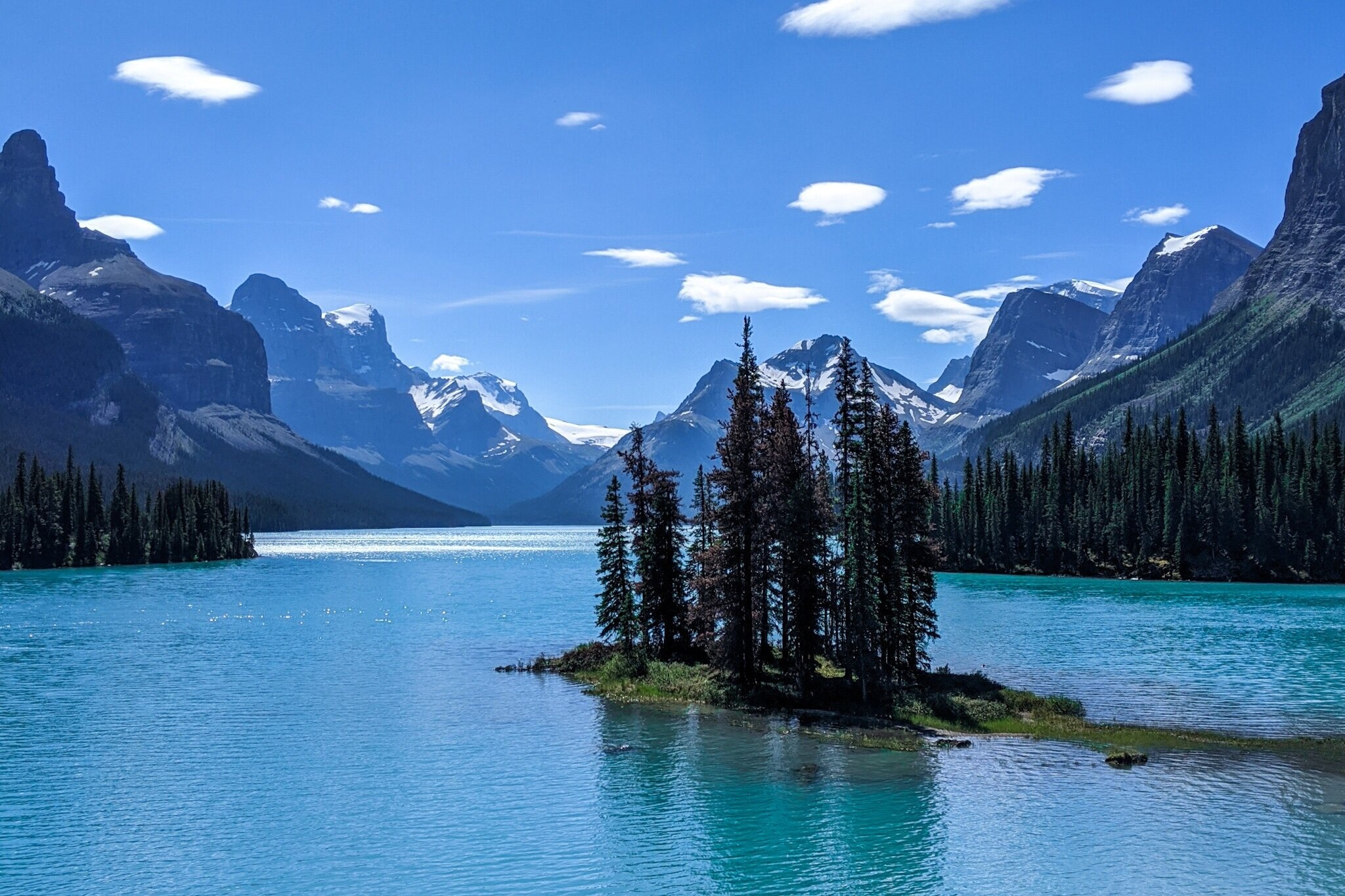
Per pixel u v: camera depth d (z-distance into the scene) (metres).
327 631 115.69
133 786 53.12
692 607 80.31
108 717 68.88
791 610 73.38
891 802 49.66
